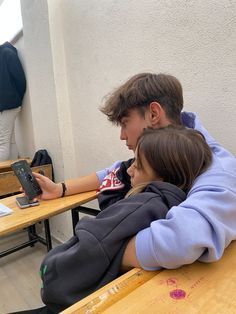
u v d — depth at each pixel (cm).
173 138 61
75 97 190
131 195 64
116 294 44
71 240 62
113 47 154
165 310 40
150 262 49
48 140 207
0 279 175
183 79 119
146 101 77
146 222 54
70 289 56
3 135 268
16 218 93
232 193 54
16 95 260
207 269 51
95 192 118
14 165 117
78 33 176
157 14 126
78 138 195
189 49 115
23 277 176
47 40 187
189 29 113
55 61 188
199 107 114
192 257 47
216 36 104
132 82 81
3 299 157
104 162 176
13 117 268
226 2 100
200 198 53
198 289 45
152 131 66
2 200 112
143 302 42
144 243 50
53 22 185
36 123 220
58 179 203
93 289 55
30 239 215
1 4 279
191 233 46
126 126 82
